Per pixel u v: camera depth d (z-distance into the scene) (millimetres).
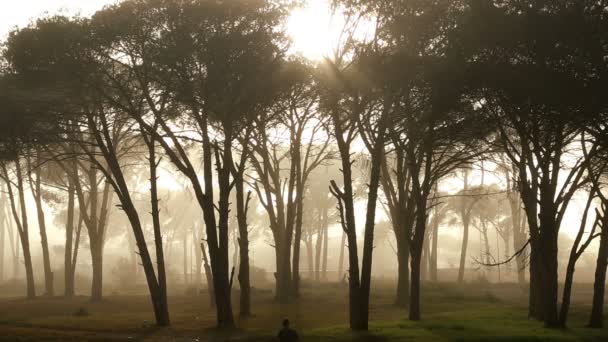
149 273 30188
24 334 27125
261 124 29422
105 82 28016
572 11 21453
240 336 25641
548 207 27203
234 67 26422
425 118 27016
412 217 32000
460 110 26219
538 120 24312
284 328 21109
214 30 25859
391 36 26422
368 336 23859
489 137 33156
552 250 27250
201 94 26875
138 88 28078
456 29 24531
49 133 28938
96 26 25953
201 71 26703
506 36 22656
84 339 25375
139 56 26438
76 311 37406
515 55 23438
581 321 30641
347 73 26797
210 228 28234
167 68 26484
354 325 26219
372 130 28062
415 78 25812
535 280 30422
